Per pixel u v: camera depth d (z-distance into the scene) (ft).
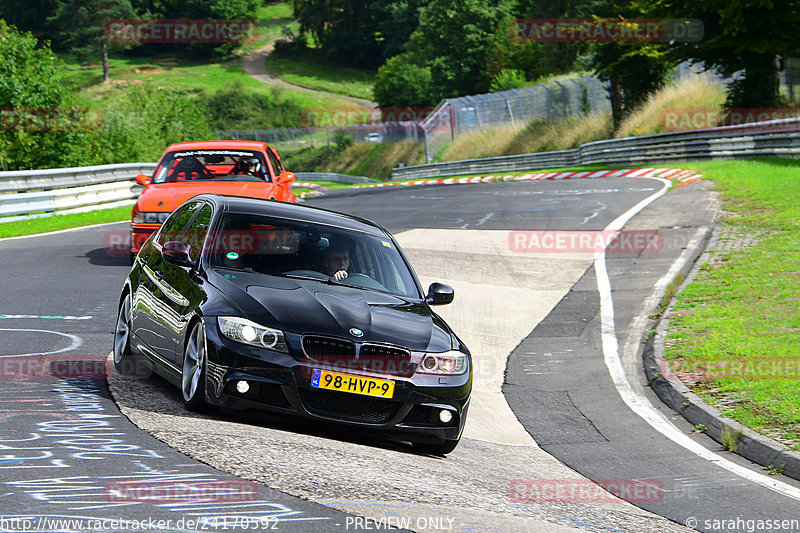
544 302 112.06
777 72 304.50
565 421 70.03
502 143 502.38
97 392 55.31
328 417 50.70
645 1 313.12
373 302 56.80
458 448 59.36
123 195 226.17
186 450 43.93
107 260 125.39
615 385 80.79
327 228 63.57
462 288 118.11
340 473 44.04
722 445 64.13
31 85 274.57
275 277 57.16
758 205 167.22
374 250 63.62
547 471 55.72
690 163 273.33
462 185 278.05
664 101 380.99
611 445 63.57
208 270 56.39
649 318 103.76
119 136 342.44
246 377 49.47
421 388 52.24
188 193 109.19
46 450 41.63
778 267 115.75
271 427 52.31
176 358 54.60
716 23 296.10
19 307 86.48
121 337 65.82
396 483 44.29
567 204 192.95
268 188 112.37
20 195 180.14
